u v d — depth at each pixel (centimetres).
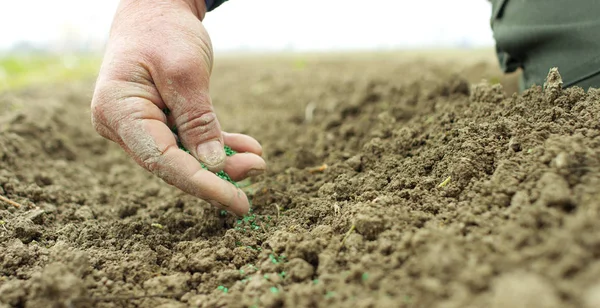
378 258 42
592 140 44
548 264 37
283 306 41
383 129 63
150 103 48
